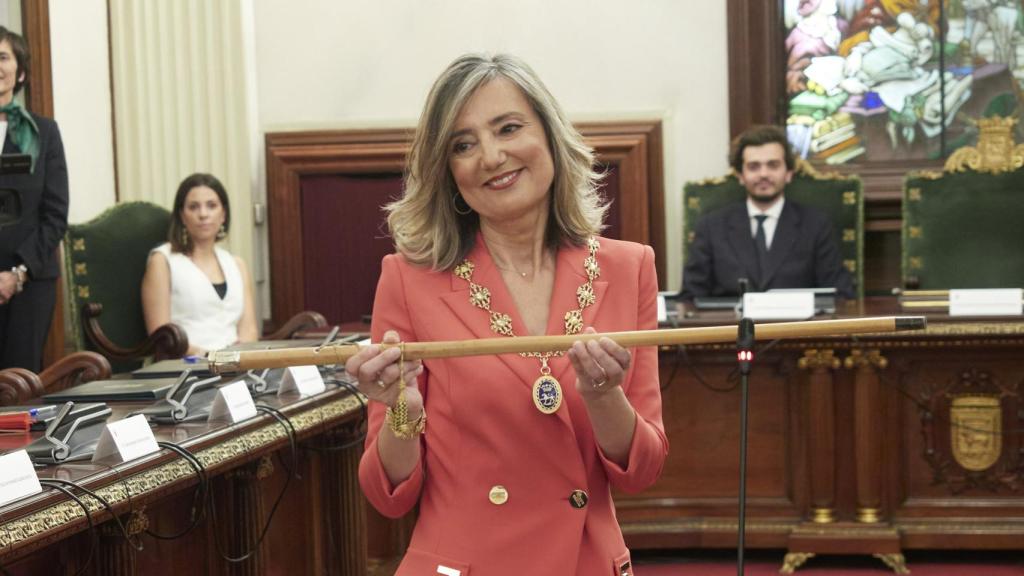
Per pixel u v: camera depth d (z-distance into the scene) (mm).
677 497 4879
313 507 3637
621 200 6637
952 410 4691
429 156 1854
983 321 4555
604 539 1809
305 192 6801
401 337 1857
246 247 6730
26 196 4844
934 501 4719
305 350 1686
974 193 5656
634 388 1876
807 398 4754
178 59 6672
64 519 2064
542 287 1891
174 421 2783
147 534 2682
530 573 1763
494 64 1854
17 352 4848
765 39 6625
